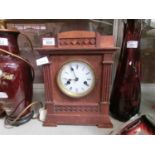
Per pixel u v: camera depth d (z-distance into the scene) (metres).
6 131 0.60
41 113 0.66
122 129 0.56
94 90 0.60
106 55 0.56
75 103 0.62
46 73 0.59
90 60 0.57
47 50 0.55
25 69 0.63
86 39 0.55
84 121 0.62
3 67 0.58
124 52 0.63
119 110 0.65
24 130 0.61
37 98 0.79
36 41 0.79
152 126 0.53
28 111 0.67
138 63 0.63
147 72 0.80
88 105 0.61
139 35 0.60
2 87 0.59
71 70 0.58
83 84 0.59
